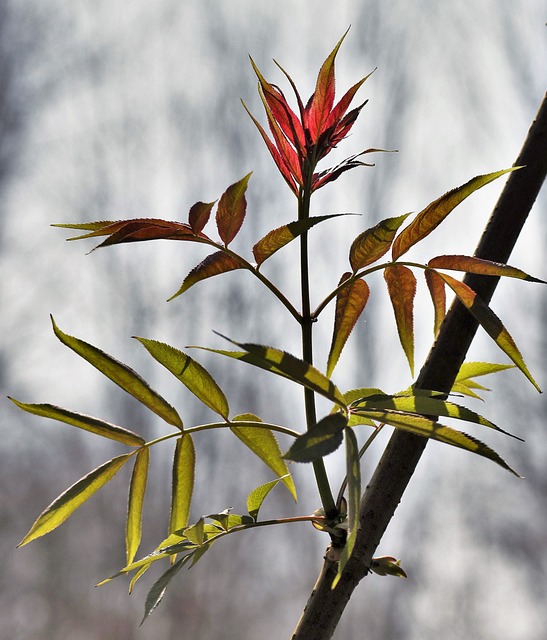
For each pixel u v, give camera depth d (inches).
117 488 292.7
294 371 43.5
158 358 46.3
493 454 43.9
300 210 46.0
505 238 47.4
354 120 45.9
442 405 44.4
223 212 45.3
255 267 45.7
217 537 46.4
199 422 275.6
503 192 47.6
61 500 46.0
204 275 45.5
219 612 272.8
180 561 46.2
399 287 47.1
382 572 46.7
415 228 45.6
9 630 277.1
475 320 47.1
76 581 281.9
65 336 46.0
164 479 277.3
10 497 312.2
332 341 46.9
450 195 45.1
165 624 272.1
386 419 44.3
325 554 46.4
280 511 288.5
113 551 284.5
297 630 46.4
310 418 46.1
